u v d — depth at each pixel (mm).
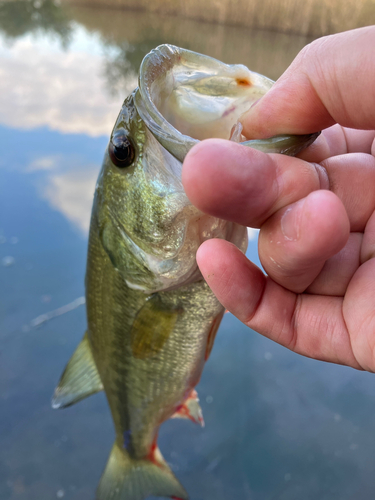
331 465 258
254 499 250
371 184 107
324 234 73
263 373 306
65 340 324
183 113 96
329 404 286
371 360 98
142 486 196
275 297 105
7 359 304
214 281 101
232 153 72
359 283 101
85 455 266
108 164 114
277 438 273
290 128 90
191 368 152
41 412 283
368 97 84
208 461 268
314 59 87
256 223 82
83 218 429
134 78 716
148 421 176
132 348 147
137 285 122
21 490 247
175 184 102
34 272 368
